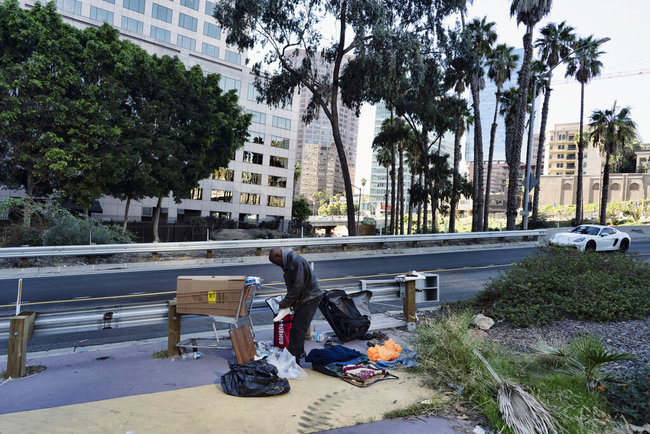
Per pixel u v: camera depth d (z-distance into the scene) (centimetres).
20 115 2319
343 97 2406
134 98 2809
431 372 494
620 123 3916
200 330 737
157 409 385
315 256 1836
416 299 710
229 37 2081
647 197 8044
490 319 746
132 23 4978
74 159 2441
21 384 450
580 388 435
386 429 358
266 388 424
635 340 597
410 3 2048
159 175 2936
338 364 507
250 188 6106
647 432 340
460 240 2405
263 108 6175
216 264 1595
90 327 532
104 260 1561
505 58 3678
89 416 368
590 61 3619
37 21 2305
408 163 5150
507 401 376
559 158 12238
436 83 2275
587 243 1738
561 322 716
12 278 1273
